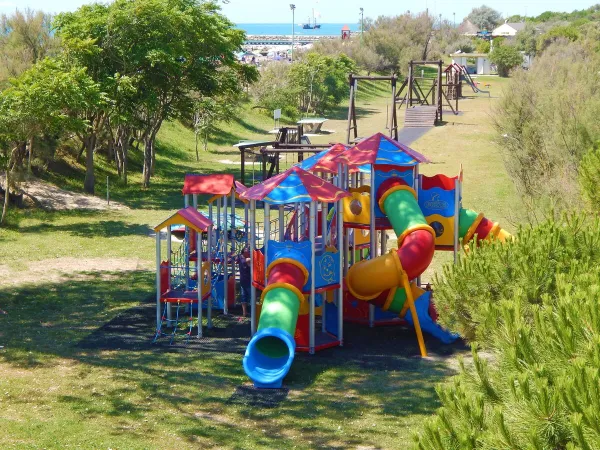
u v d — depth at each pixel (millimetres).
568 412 6539
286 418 12688
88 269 23797
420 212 17734
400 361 15977
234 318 19109
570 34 97625
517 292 8875
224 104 57094
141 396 13516
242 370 15227
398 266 16781
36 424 11859
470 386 7867
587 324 7426
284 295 15492
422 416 12766
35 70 30109
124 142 41375
